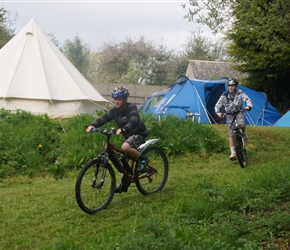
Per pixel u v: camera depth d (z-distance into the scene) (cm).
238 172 962
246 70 2370
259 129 1469
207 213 617
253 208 639
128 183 739
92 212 682
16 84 1694
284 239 515
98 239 551
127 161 741
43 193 841
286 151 1273
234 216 571
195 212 624
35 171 1086
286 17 928
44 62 1795
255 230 520
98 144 1184
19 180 1027
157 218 620
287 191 681
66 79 1788
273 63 2184
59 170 1083
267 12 959
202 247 462
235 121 1061
